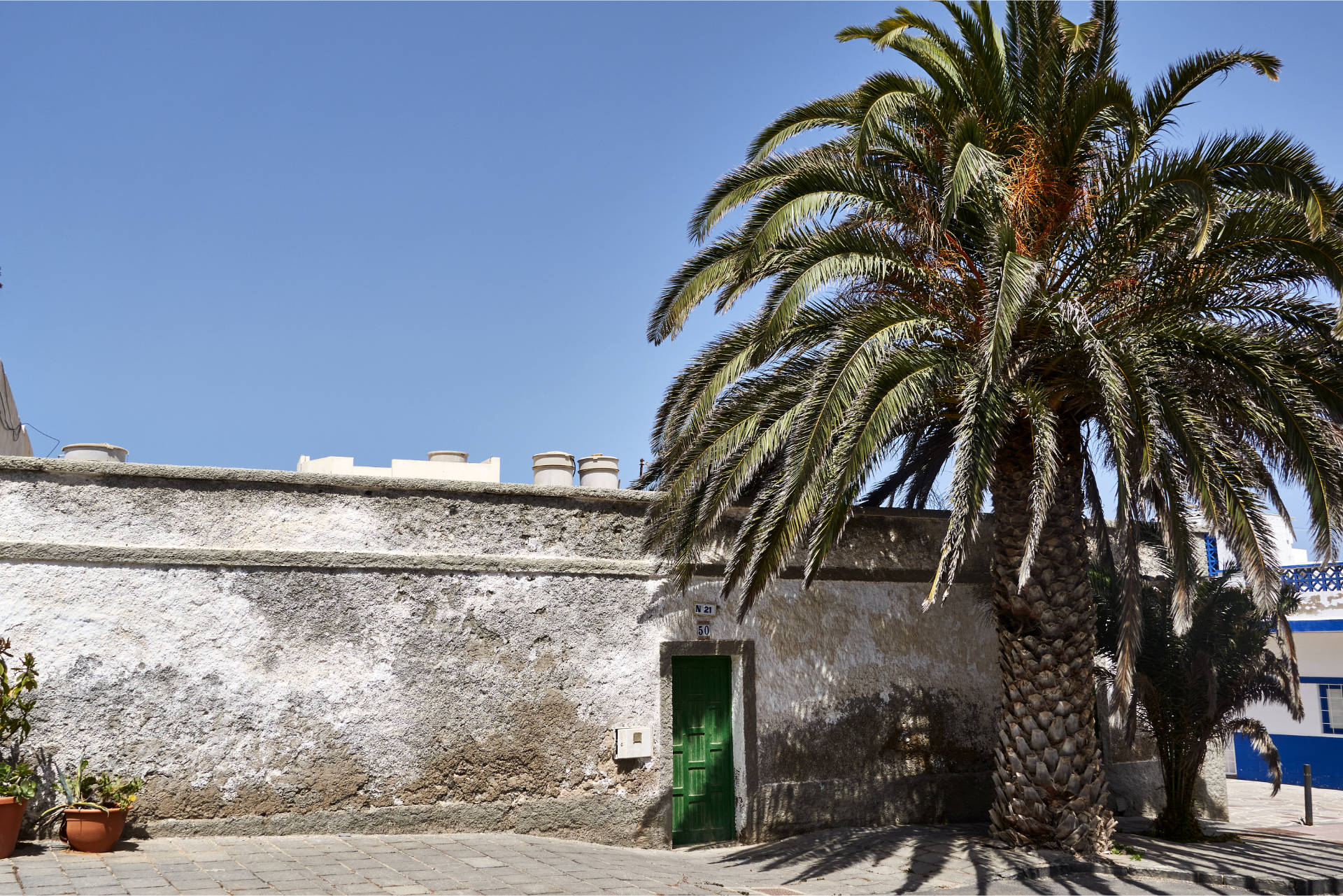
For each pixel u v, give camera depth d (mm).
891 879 9125
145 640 9055
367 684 9773
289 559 9625
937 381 9094
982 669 12836
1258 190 8812
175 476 9422
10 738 8523
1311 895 9484
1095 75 9812
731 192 10094
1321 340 9219
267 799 9273
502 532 10617
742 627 11516
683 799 11070
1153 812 13922
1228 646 11875
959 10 9852
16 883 7000
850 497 9164
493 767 10141
